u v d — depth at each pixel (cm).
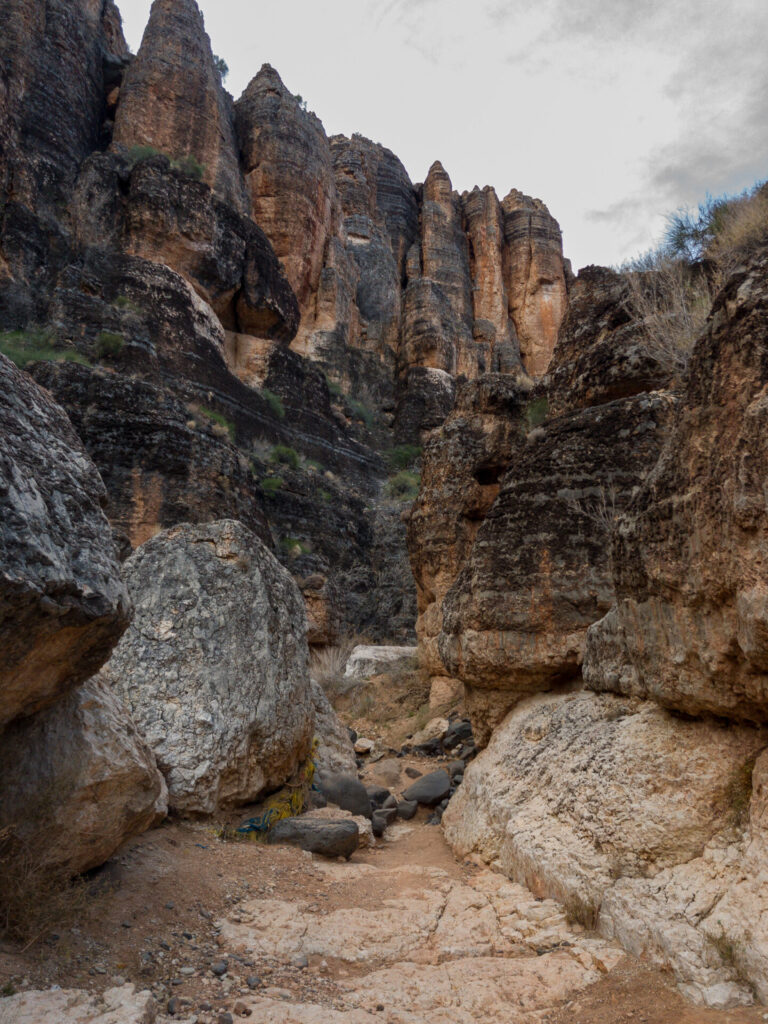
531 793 543
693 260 812
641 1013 309
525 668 709
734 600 386
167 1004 308
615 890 397
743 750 416
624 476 689
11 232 2647
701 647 417
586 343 869
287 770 659
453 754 993
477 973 352
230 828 573
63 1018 259
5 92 2798
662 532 451
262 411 3094
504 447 1192
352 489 3428
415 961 377
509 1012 317
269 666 646
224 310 3353
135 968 335
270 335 3541
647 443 686
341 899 461
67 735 379
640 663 496
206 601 643
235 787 593
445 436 1315
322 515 2920
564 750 544
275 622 682
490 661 729
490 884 492
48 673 338
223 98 4103
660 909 366
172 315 2747
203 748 567
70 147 3156
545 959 368
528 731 624
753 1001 309
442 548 1270
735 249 636
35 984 295
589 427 730
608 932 386
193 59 3634
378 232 5375
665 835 407
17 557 285
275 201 4081
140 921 377
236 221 3344
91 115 3481
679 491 434
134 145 3372
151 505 1920
